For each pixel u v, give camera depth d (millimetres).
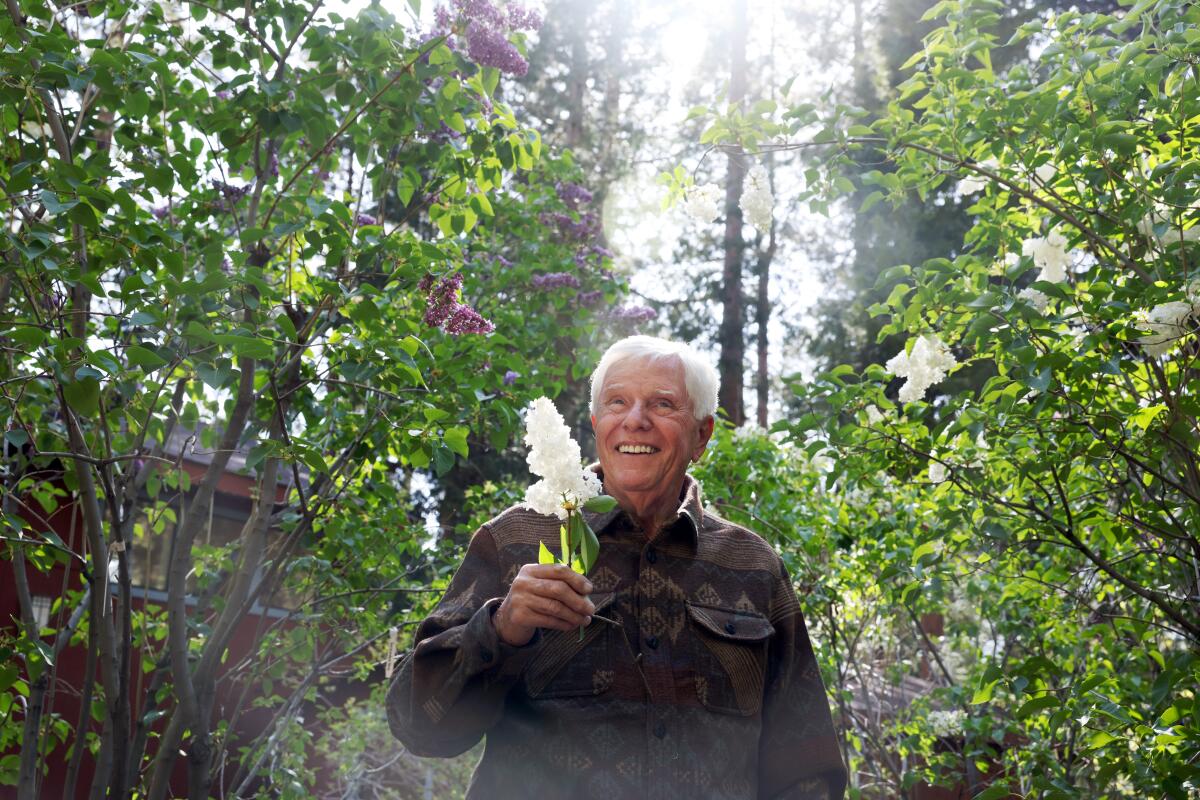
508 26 4355
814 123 3902
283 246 4812
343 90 4270
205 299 3885
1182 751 3570
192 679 4559
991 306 3529
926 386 3998
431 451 4469
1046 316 3568
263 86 4250
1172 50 3373
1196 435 3738
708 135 3977
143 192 4324
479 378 4793
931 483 4355
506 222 7484
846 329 17906
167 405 4750
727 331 20938
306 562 5402
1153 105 3504
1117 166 3643
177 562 4441
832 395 4297
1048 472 4328
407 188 4762
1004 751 6602
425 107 4457
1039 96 3598
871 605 7371
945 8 3857
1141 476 4141
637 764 2217
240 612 4570
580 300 7578
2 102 3902
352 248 4430
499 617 2090
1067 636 6035
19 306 4742
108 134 5133
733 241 21266
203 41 4531
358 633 6090
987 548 4703
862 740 7887
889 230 17172
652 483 2373
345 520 5570
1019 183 4055
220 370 3633
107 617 4355
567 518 2025
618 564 2363
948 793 8055
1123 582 3885
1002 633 6781
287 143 4711
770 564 2510
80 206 3680
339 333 4590
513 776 2254
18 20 4129
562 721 2236
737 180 21047
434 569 6461
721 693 2318
